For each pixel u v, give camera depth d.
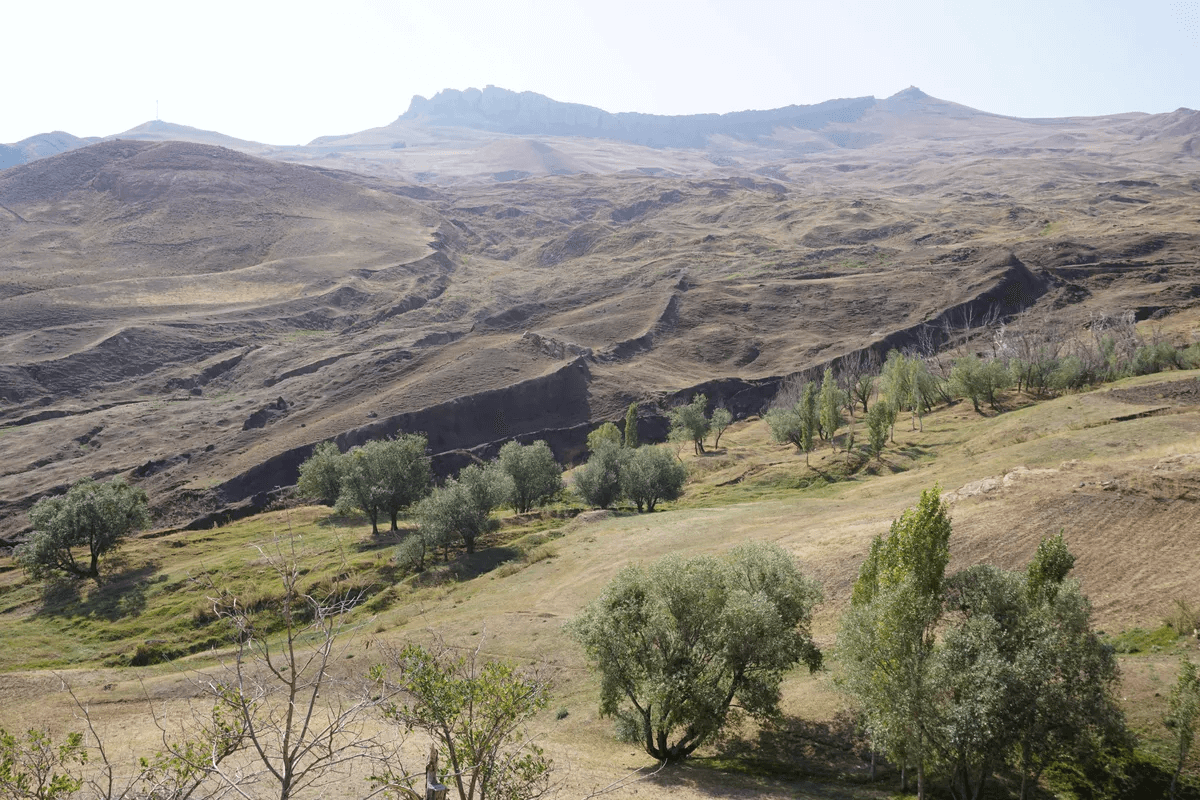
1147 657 34.72
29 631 77.50
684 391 193.88
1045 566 30.08
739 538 68.81
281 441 163.00
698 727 35.00
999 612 30.92
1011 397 131.00
